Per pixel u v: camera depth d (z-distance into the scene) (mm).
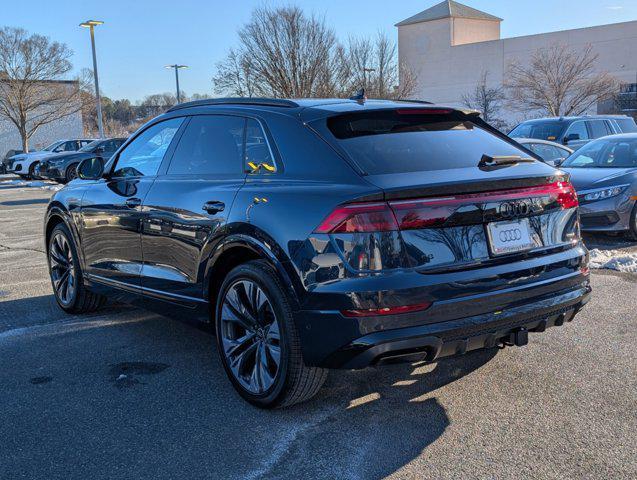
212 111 4262
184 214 4047
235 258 3828
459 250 3168
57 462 3047
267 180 3604
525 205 3398
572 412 3445
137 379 4066
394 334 3018
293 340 3301
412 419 3424
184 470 2963
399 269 3041
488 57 62688
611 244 8500
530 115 52812
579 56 50094
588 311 5234
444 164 3414
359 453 3082
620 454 3004
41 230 11062
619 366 4062
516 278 3318
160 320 5410
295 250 3219
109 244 4895
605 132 15891
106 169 5090
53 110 42094
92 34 32406
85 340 4875
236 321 3684
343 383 3928
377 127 3627
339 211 3072
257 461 3031
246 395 3646
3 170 32469
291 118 3678
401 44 67938
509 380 3893
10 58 39094
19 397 3803
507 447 3098
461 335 3154
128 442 3234
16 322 5387
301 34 29562
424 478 2842
